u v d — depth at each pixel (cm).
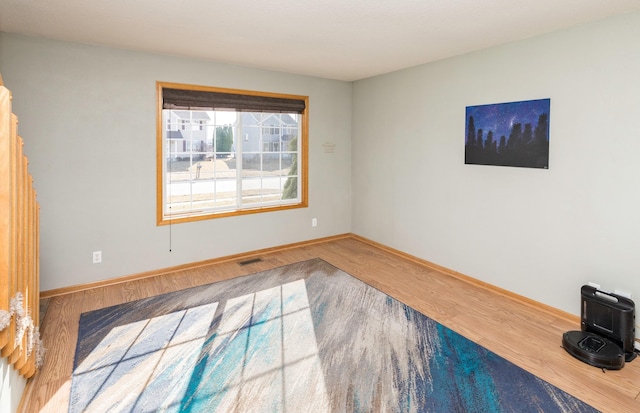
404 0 229
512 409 195
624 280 258
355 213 532
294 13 253
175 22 273
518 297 329
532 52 302
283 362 237
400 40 313
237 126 440
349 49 344
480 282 363
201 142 418
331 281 374
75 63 327
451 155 382
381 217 485
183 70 380
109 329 276
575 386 213
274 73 443
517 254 328
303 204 495
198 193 420
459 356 244
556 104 288
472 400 202
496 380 219
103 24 278
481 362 237
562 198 291
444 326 283
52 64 317
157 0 232
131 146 361
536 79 300
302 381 219
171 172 401
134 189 368
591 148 270
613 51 253
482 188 353
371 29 286
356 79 500
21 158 183
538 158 303
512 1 230
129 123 358
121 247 366
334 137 512
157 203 382
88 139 340
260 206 466
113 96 347
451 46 332
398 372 227
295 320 292
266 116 462
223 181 437
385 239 482
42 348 233
